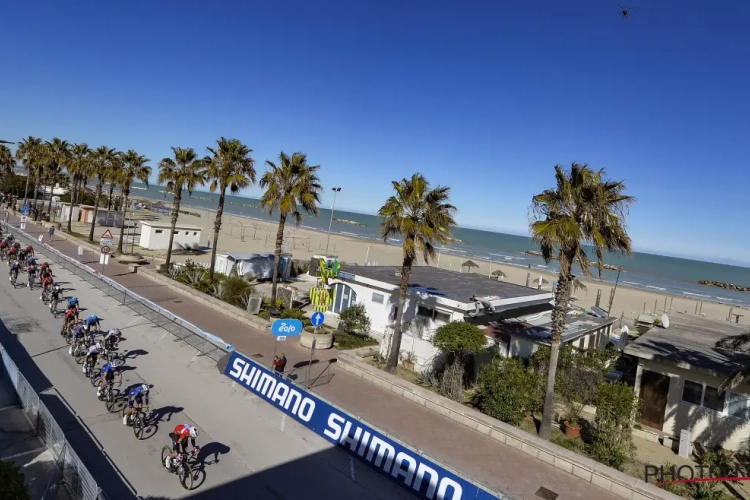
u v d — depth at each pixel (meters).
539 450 12.97
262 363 18.23
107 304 24.33
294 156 24.64
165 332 20.52
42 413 10.95
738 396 15.42
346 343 22.52
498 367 16.44
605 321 27.50
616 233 13.43
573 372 17.27
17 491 6.37
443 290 25.00
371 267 31.59
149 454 11.04
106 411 12.85
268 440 12.42
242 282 28.59
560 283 13.84
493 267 75.12
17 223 55.53
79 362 16.00
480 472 11.91
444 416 15.16
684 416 16.33
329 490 10.57
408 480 11.03
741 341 15.34
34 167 66.75
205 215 119.50
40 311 21.77
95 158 46.94
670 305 55.19
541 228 13.67
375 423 14.01
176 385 15.09
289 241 73.19
